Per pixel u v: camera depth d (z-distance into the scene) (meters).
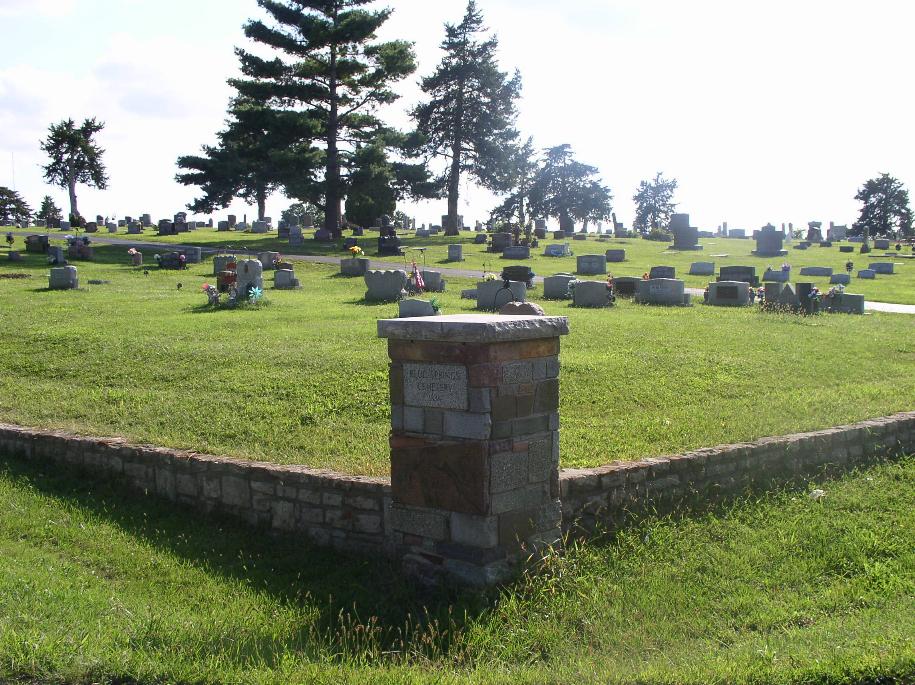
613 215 109.19
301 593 6.81
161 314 22.86
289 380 13.97
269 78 57.22
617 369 14.73
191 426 11.55
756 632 6.02
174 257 40.81
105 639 5.39
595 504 7.75
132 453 9.43
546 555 6.87
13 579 6.35
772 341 18.58
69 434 10.45
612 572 7.04
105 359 16.39
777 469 9.17
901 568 7.10
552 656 5.70
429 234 70.94
